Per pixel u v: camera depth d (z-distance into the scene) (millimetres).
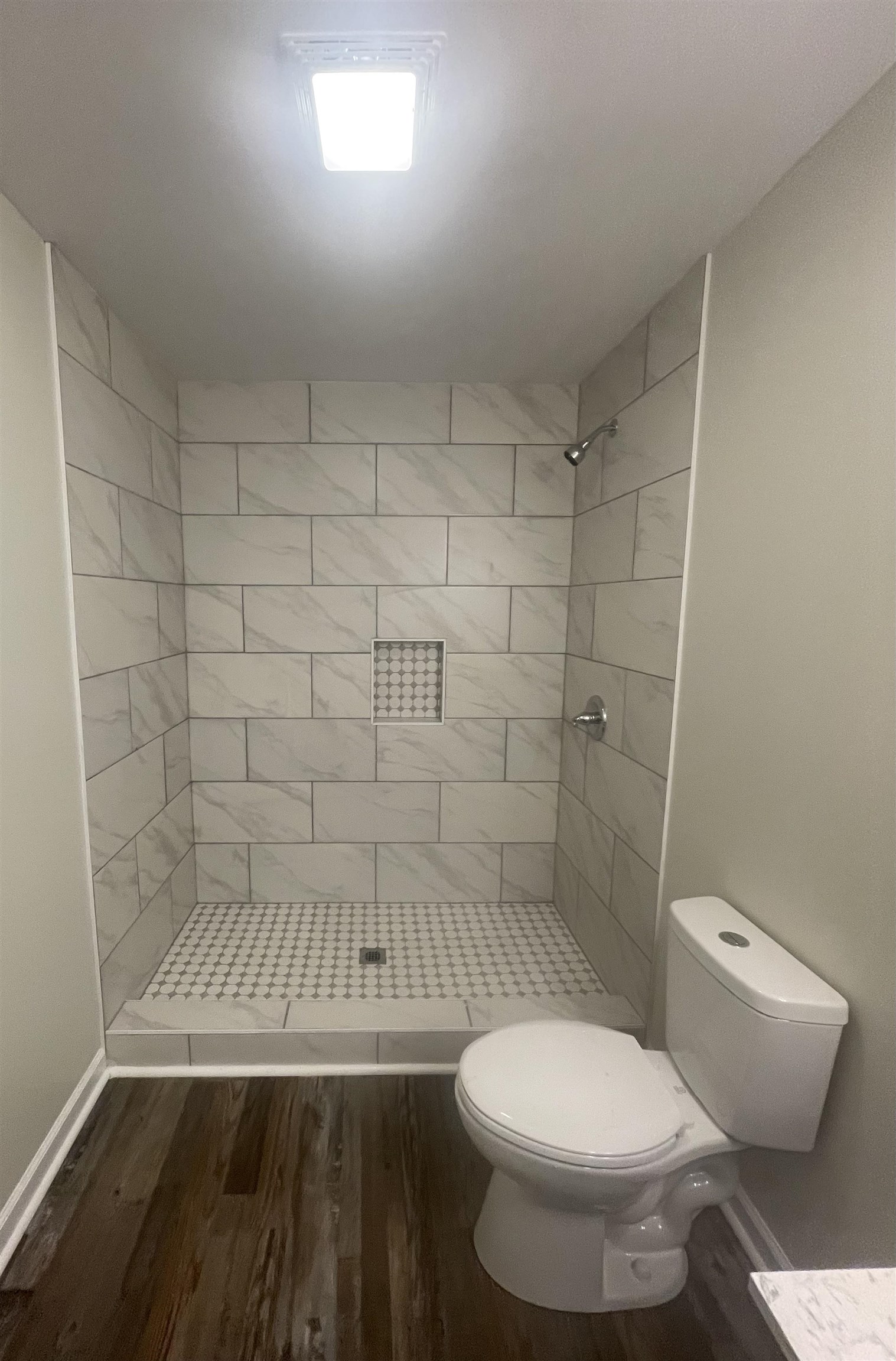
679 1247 1213
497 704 2477
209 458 2266
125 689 1812
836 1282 606
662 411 1652
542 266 1498
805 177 1109
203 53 912
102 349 1652
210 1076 1729
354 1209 1354
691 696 1520
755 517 1264
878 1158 958
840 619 1030
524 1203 1195
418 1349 1106
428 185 1198
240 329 1843
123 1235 1283
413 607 2396
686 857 1548
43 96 990
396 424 2293
